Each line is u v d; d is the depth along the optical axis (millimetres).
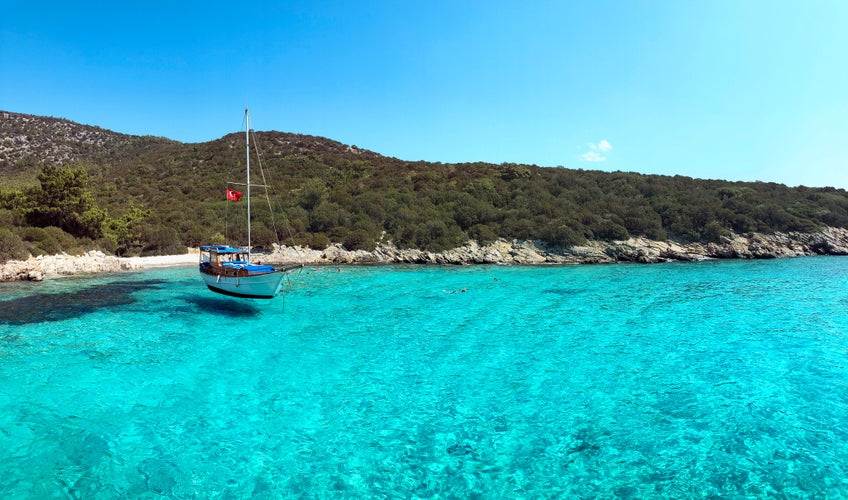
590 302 25172
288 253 45375
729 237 52438
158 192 63562
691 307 23766
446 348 16281
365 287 30062
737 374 13523
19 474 8000
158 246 43906
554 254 48094
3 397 11281
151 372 13352
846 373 13555
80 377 12773
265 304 24062
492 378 13273
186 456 8750
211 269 23859
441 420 10477
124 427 9898
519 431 9930
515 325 19797
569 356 15375
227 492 7621
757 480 8031
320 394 11992
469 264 45125
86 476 8000
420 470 8352
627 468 8430
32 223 38594
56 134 109312
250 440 9438
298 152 83312
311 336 17766
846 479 8055
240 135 91688
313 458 8758
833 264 43812
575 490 7727
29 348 15344
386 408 11117
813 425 10156
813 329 18969
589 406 11258
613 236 50688
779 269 40500
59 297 24250
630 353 15719
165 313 21266
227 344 16438
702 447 9203
